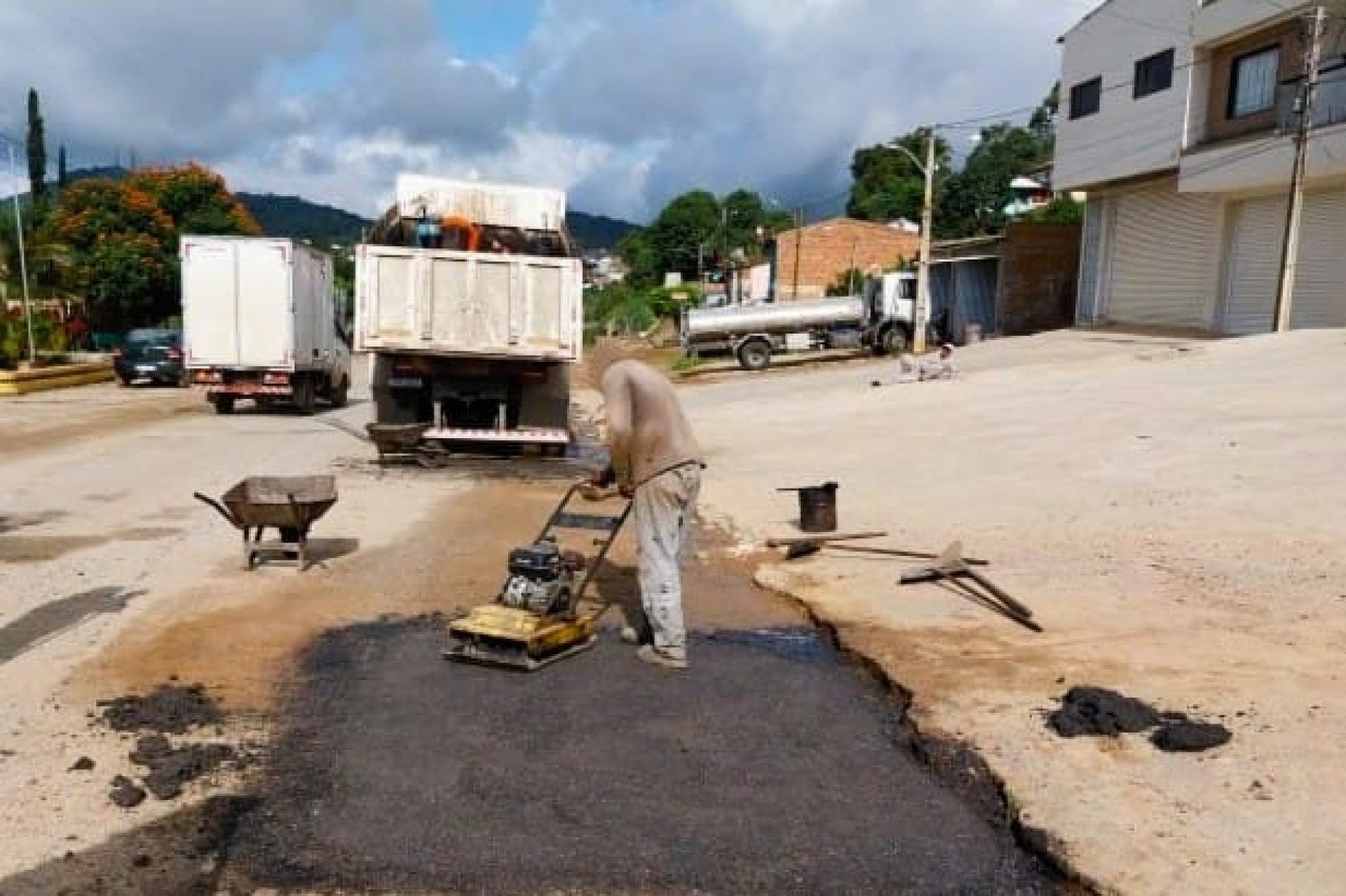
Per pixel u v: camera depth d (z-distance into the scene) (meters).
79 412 19.78
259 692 5.09
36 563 7.48
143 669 5.34
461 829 3.83
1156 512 8.69
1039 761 4.30
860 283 51.97
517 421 13.24
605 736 4.70
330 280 22.11
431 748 4.51
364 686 5.23
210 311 18.75
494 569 7.63
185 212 48.97
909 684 5.21
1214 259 25.77
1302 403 13.09
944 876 3.62
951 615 6.38
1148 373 17.84
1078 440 12.38
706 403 22.89
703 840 3.81
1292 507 8.39
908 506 9.79
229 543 8.22
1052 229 35.00
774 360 32.81
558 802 4.06
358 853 3.64
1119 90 28.47
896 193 87.50
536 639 5.46
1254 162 22.80
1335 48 21.70
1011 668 5.41
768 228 96.62
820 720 4.96
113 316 40.69
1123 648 5.66
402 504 10.20
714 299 68.31
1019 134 72.50
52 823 3.77
